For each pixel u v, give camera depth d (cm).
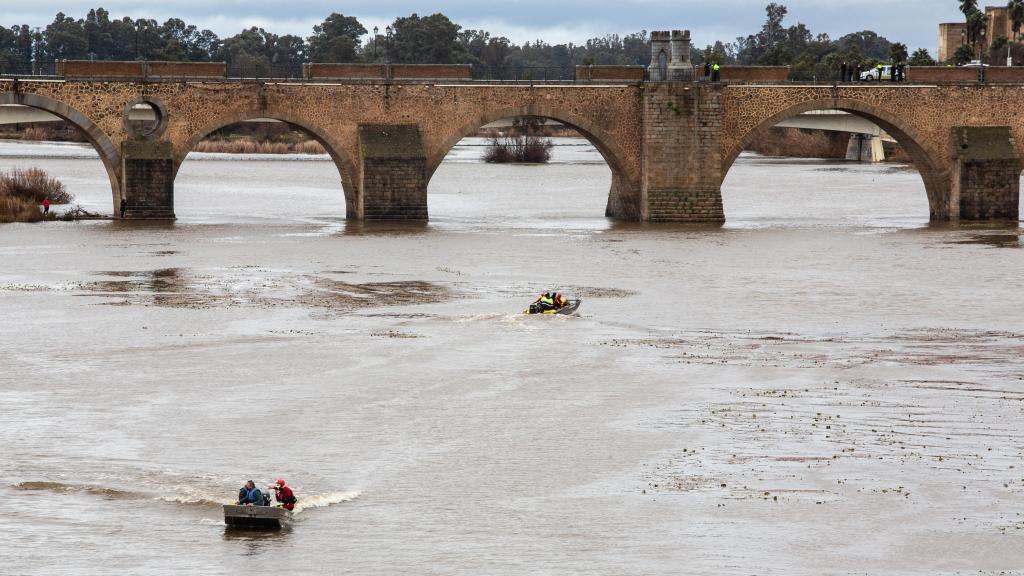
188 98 12838
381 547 4631
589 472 5369
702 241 12462
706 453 5594
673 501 5041
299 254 11188
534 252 11531
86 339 7662
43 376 6806
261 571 4434
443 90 13325
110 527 4788
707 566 4469
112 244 11625
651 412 6206
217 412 6184
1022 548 4597
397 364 7125
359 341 7669
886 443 5706
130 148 12800
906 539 4678
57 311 8450
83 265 10369
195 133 12925
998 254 11531
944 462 5453
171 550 4600
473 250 11612
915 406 6297
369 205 13350
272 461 5494
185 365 7075
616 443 5734
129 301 8825
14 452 5550
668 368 7075
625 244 12169
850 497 5062
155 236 12244
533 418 6112
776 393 6544
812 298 9275
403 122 13325
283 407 6278
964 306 8975
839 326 8275
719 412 6203
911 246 12131
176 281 9669
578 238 12612
